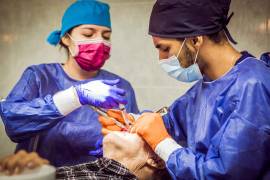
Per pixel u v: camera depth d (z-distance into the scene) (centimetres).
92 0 162
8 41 235
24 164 69
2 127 218
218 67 116
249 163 97
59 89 163
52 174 66
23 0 229
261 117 99
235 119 100
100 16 159
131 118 134
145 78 215
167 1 113
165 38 116
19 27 232
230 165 97
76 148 157
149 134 114
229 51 115
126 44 215
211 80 122
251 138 97
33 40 230
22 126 143
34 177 64
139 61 214
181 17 111
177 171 105
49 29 226
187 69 118
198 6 110
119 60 218
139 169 118
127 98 173
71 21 158
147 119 118
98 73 176
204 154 111
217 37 114
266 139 97
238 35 199
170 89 211
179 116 139
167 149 110
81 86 142
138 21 212
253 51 198
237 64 112
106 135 122
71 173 114
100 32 160
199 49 114
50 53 227
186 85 209
